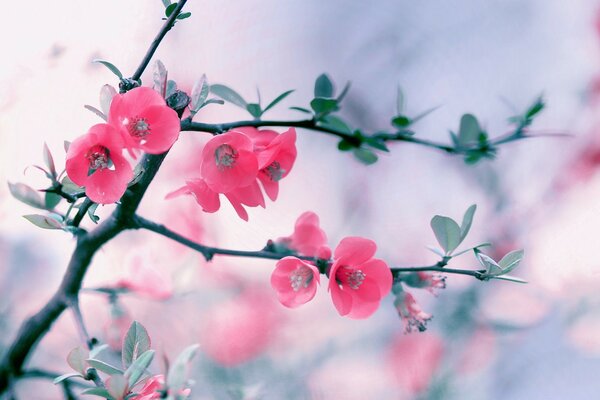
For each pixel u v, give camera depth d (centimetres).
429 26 219
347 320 166
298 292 108
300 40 196
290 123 113
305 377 150
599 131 193
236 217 160
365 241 107
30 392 141
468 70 216
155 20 133
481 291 175
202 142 154
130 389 101
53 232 160
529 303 175
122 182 103
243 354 144
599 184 187
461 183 198
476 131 123
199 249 110
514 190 193
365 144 120
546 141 192
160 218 146
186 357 100
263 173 110
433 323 167
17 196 109
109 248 137
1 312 147
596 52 207
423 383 157
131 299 146
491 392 173
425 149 200
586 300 179
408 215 198
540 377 178
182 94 106
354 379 156
